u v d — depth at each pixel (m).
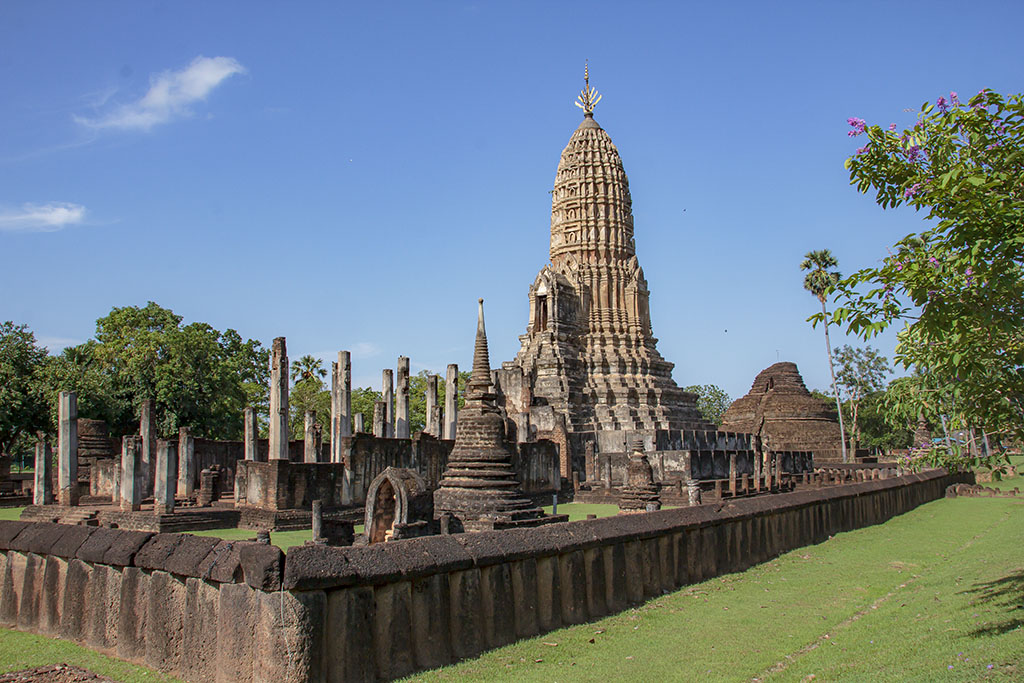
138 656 12.20
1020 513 37.12
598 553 16.09
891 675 11.44
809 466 80.31
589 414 72.88
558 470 55.28
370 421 78.31
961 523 33.75
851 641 14.01
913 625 14.62
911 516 37.28
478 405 27.42
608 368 75.75
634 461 39.66
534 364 72.69
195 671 11.24
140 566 12.35
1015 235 11.90
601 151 81.31
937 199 12.34
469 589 12.83
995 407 13.84
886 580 20.25
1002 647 11.79
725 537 21.33
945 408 14.58
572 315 76.06
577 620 15.13
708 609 16.59
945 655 12.02
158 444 32.62
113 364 70.75
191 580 11.57
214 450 46.31
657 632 14.55
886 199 13.78
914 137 12.97
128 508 34.22
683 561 19.25
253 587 10.48
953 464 14.91
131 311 78.75
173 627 11.72
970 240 12.12
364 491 37.34
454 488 26.53
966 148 12.79
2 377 57.00
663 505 48.81
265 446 50.00
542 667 12.10
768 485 55.38
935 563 22.98
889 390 15.21
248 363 88.38
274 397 39.75
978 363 13.02
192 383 68.19
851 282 12.78
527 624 13.93
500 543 13.64
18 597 14.47
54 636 13.56
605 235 79.75
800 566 22.33
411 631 11.80
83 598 13.31
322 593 10.55
